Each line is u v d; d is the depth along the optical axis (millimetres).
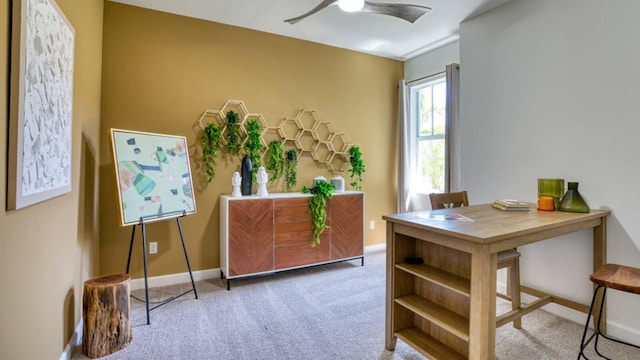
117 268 3051
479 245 1594
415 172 4562
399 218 2068
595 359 2035
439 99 4258
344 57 4176
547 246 2705
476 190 3234
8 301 1254
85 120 2361
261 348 2135
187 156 3043
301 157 3918
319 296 2980
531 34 2779
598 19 2369
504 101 2988
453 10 3115
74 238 2098
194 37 3311
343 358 2031
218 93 3426
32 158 1401
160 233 3209
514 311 2113
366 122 4367
